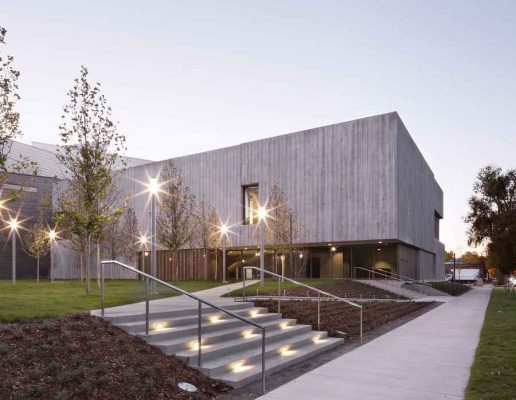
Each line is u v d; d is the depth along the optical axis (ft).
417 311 64.75
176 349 26.68
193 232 120.37
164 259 140.67
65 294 46.68
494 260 121.70
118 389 20.70
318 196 117.39
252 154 130.21
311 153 119.75
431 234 175.22
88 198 48.37
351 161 113.29
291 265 119.34
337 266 121.19
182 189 135.74
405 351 33.32
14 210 152.97
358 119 113.19
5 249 154.10
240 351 29.50
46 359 21.72
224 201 134.62
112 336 26.25
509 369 26.40
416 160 137.49
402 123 115.65
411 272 131.64
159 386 21.94
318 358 32.04
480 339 38.11
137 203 150.82
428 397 21.93
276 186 120.88
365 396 22.15
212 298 52.42
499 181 131.03
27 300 36.86
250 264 131.34
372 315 53.83
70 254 153.79
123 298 42.73
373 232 108.58
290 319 39.83
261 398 21.91
